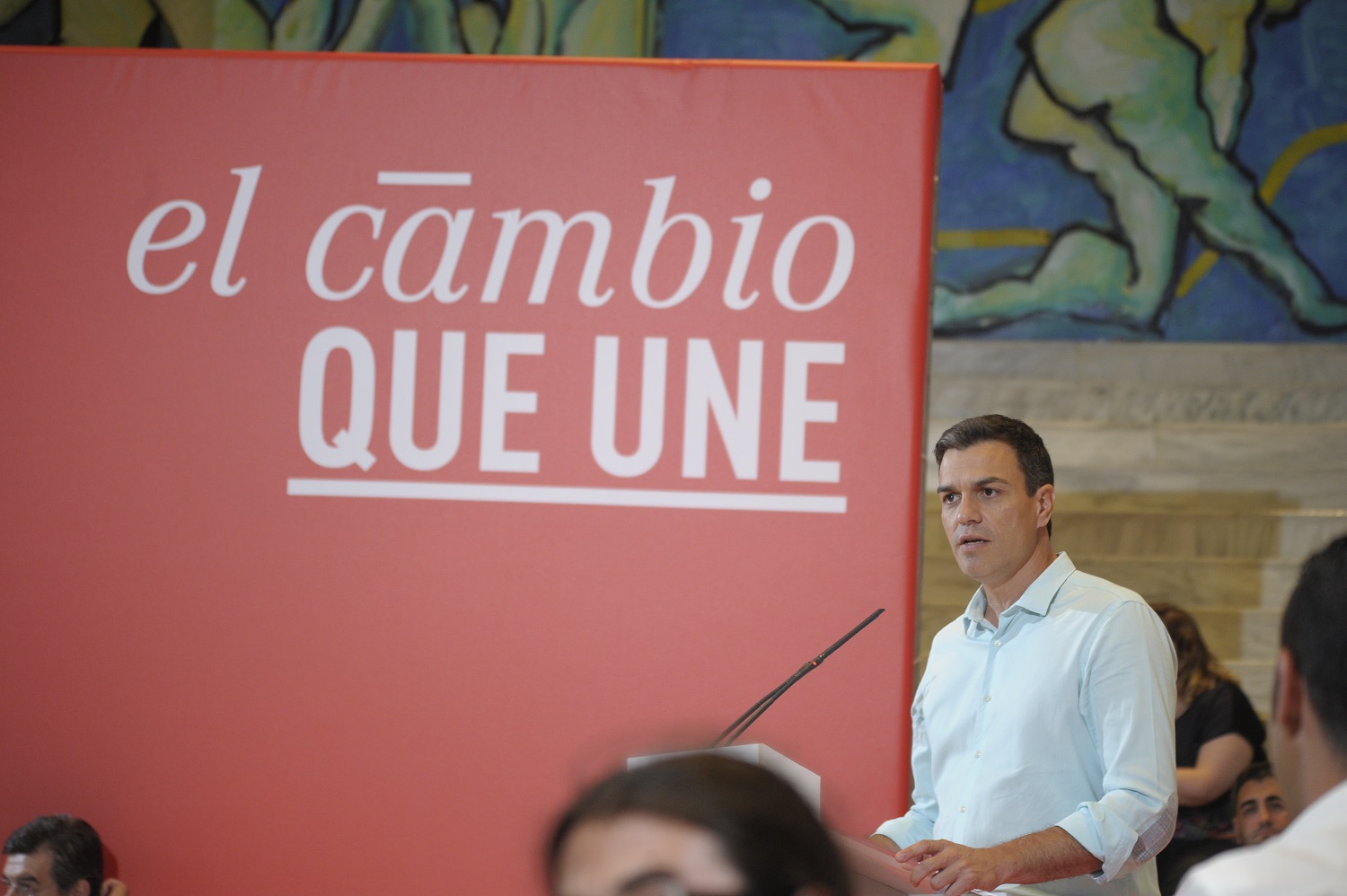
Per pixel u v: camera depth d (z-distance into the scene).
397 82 5.72
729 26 10.74
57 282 5.72
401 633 5.52
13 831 5.47
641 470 5.51
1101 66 10.50
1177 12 10.44
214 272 5.69
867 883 3.39
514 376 5.59
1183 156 10.41
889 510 5.39
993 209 10.55
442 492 5.56
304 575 5.57
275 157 5.72
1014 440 4.41
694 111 5.61
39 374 5.69
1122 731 4.02
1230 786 6.18
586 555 5.50
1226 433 9.97
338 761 5.49
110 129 5.77
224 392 5.65
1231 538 9.77
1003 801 4.22
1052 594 4.34
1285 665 1.93
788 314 5.50
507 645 5.49
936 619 9.73
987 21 10.59
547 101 5.67
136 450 5.64
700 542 5.46
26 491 5.65
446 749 5.46
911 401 5.41
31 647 5.60
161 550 5.61
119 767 5.54
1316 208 10.28
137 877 5.50
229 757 5.52
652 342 5.55
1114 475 9.93
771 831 0.91
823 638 5.36
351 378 5.62
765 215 5.55
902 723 5.27
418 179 5.68
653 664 5.43
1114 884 4.16
